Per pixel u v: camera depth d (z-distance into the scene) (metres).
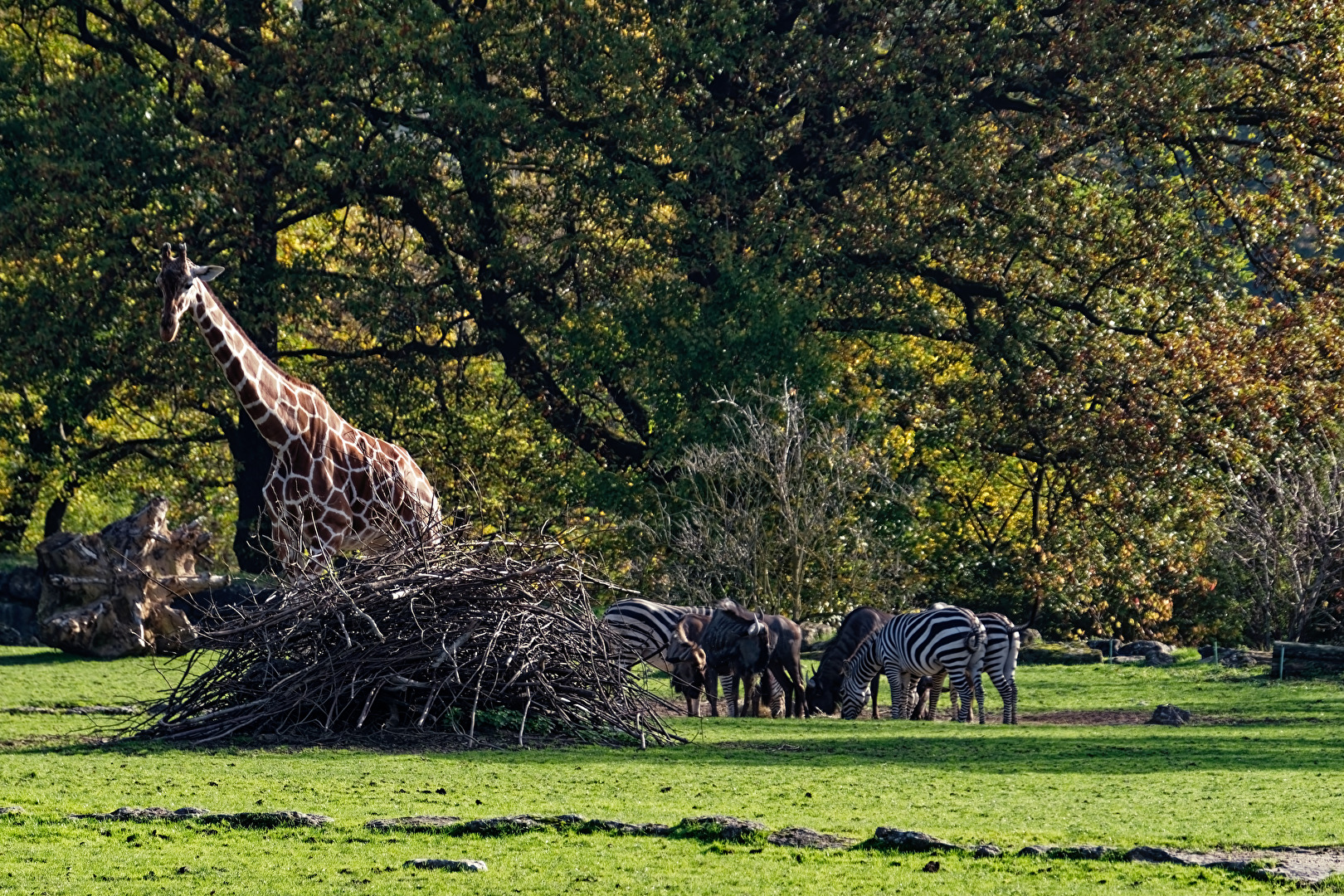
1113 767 32.53
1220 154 88.44
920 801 26.66
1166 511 86.44
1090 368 86.06
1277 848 21.61
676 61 85.88
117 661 59.69
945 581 99.25
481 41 87.06
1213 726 45.53
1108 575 91.44
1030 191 87.19
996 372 91.88
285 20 87.44
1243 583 88.56
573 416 96.75
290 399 46.69
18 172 84.25
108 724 39.78
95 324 85.19
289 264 96.12
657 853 20.92
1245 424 81.25
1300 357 81.38
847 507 74.94
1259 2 83.50
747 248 86.94
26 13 92.50
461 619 37.62
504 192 94.12
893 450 97.12
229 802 25.53
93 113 83.88
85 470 100.75
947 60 85.19
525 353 95.00
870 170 86.44
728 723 45.03
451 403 101.75
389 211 90.31
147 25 90.69
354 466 47.91
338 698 36.94
